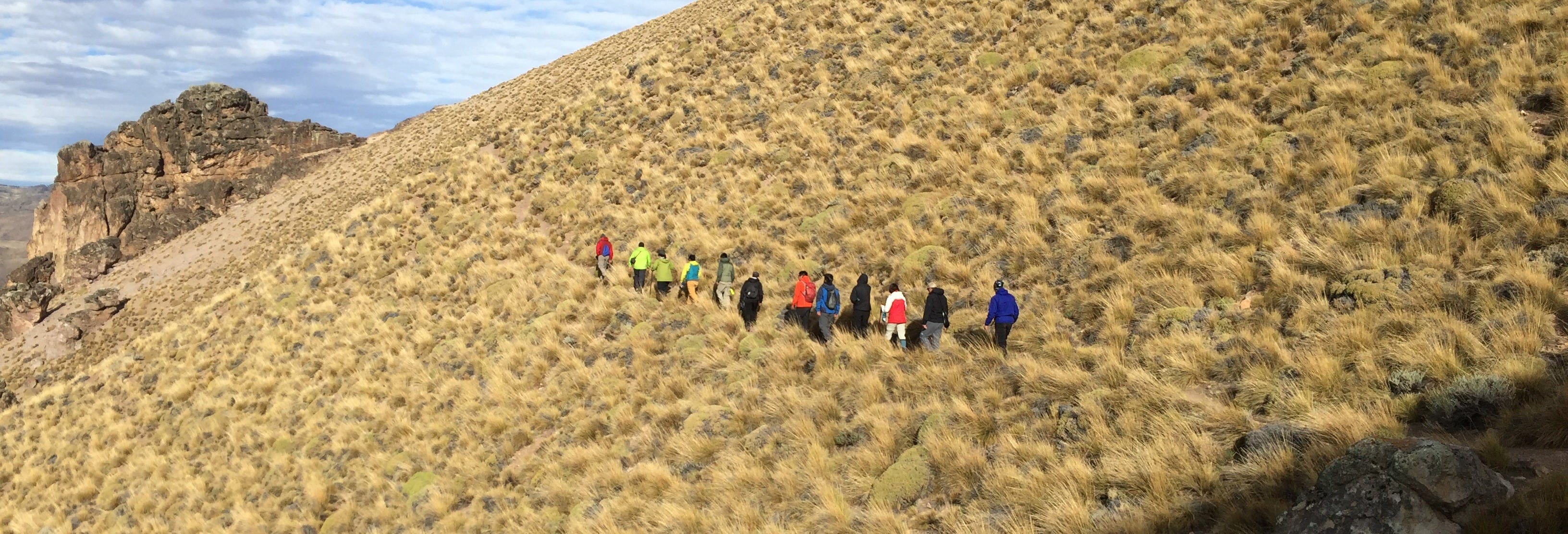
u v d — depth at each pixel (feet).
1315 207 36.09
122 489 68.18
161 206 218.79
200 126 227.40
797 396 37.35
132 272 192.13
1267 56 51.80
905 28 88.63
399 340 71.61
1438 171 33.47
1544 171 29.81
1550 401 19.25
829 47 92.17
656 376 47.42
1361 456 16.70
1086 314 35.40
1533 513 14.49
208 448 67.92
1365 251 30.35
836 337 41.39
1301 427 21.26
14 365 147.74
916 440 30.04
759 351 44.52
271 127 233.14
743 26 110.73
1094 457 24.84
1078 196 46.60
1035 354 33.65
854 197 59.21
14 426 95.96
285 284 99.45
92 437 79.66
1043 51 69.92
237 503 55.88
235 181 226.17
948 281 44.57
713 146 83.41
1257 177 40.81
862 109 75.82
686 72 107.04
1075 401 28.19
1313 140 41.04
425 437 52.70
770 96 88.43
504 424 49.44
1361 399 22.77
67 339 148.15
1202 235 37.29
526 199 93.97
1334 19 51.83
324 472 54.90
